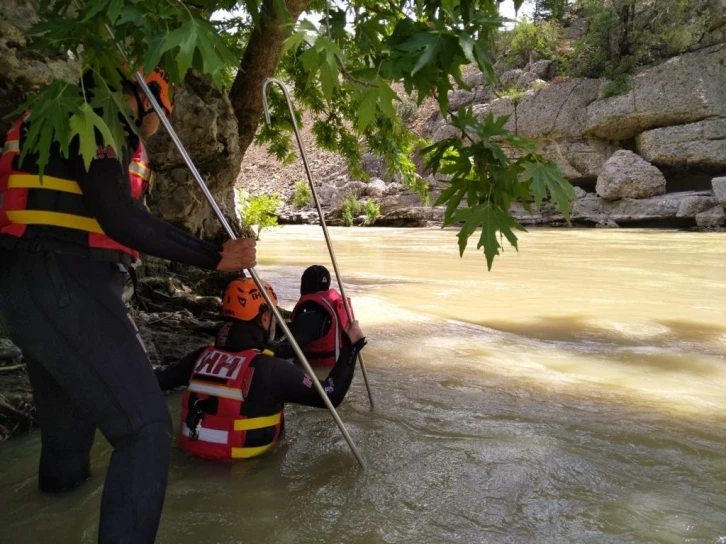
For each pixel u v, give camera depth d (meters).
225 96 7.01
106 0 1.59
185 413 3.18
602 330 6.13
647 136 25.05
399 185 29.81
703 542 2.28
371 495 2.69
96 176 1.92
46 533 2.38
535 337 5.82
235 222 8.11
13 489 2.74
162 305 6.02
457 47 1.73
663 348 5.40
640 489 2.72
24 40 4.46
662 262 12.43
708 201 22.39
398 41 1.86
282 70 8.31
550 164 1.92
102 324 2.03
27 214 1.98
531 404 3.87
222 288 7.46
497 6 2.07
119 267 2.15
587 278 10.02
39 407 2.55
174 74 1.70
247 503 2.62
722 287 9.05
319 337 4.57
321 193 32.12
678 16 25.05
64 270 2.00
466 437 3.32
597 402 3.91
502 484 2.77
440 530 2.39
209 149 6.96
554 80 27.75
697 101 23.94
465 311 7.11
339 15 1.93
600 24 26.19
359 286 9.07
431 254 14.67
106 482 1.95
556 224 25.19
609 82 25.72
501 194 2.04
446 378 4.43
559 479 2.81
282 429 3.30
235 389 3.04
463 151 2.01
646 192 24.27
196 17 1.60
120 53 1.84
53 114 1.53
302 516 2.51
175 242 2.04
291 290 8.54
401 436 3.34
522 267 11.68
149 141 6.66
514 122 27.53
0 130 4.56
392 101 1.75
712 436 3.35
